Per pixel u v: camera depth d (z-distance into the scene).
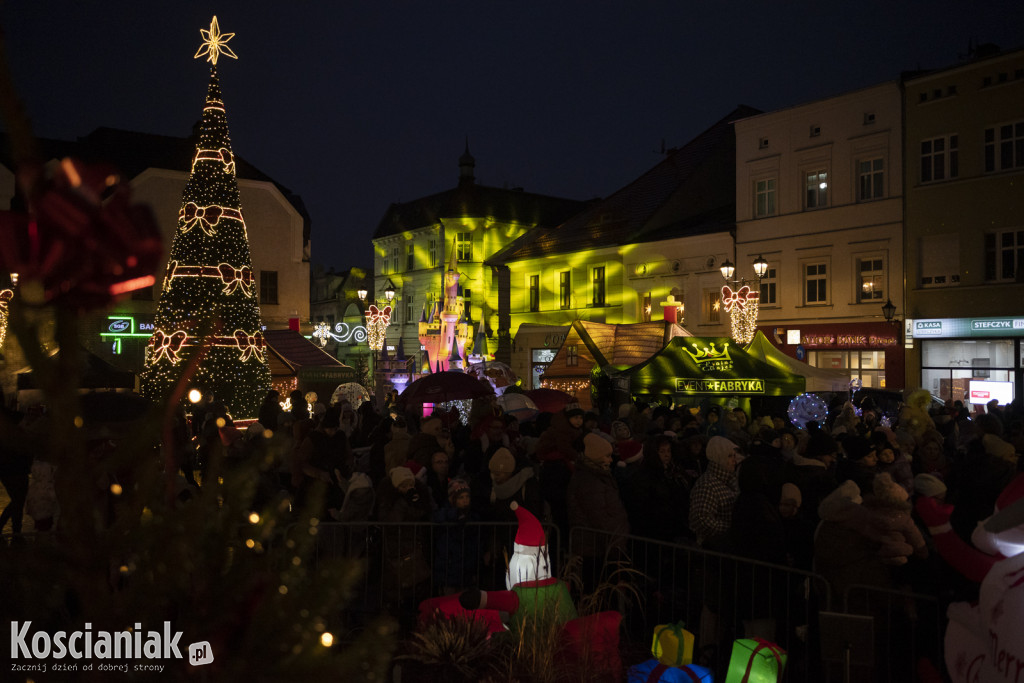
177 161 32.56
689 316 30.05
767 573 5.18
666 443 6.98
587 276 34.97
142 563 1.69
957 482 7.20
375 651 1.83
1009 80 21.80
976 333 22.27
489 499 7.68
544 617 5.31
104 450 5.86
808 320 26.34
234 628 1.76
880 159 24.86
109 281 1.44
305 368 24.61
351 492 6.79
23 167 1.42
